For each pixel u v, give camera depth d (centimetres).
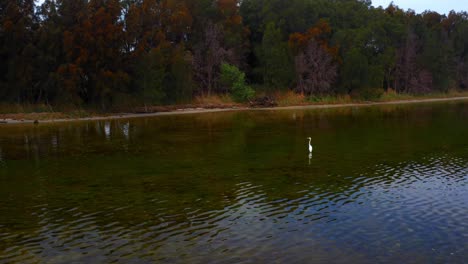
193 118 6381
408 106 8825
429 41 11856
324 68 9612
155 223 1672
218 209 1830
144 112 7244
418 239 1469
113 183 2314
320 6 11631
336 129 4688
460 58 13925
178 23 8675
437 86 12238
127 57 7381
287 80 9525
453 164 2642
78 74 6638
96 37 6781
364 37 10488
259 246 1436
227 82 8744
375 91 10144
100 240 1510
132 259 1355
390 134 4178
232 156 3077
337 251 1388
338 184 2202
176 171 2591
